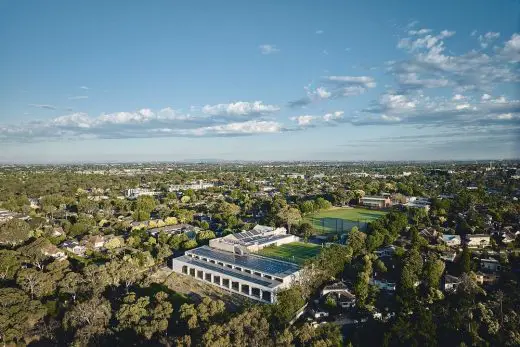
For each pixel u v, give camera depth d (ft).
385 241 654.94
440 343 334.85
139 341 352.49
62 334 373.81
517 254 552.82
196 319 356.79
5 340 339.98
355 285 449.48
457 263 531.09
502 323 352.69
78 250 645.10
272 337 324.39
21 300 379.76
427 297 426.10
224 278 505.25
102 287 436.76
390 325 352.28
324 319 404.57
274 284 461.78
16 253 520.83
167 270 577.02
